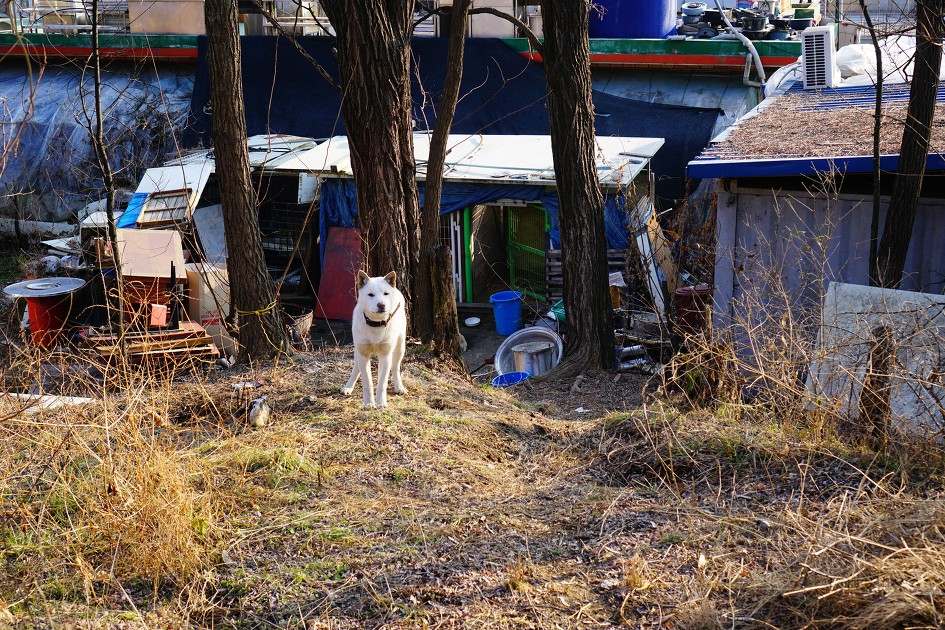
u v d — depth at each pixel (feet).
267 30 63.46
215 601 12.26
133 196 49.90
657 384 31.78
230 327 27.99
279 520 14.56
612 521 13.94
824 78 47.03
